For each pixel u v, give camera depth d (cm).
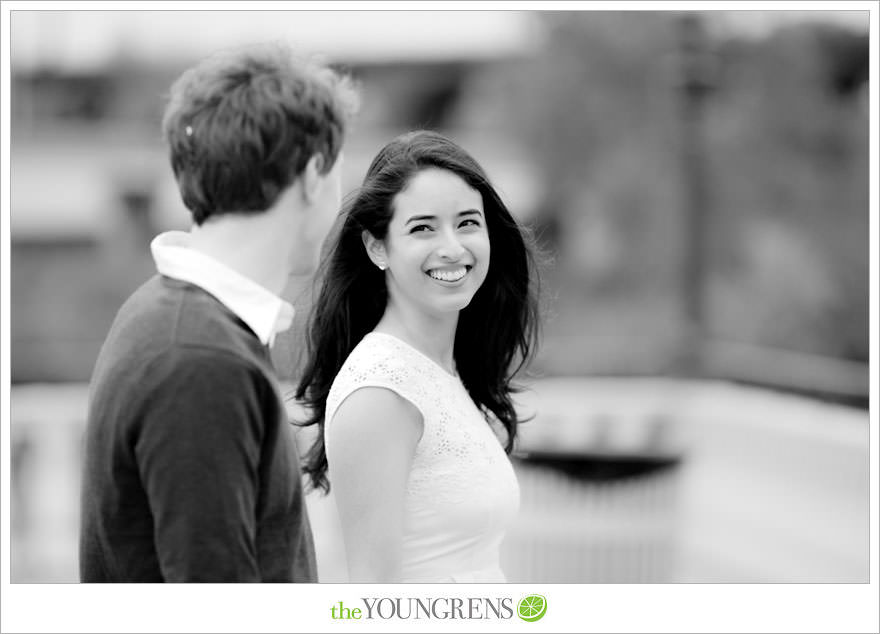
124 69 3056
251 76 287
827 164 2619
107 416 275
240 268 289
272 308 288
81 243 3050
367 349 373
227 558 265
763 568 869
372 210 377
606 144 2723
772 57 2598
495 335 434
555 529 823
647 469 820
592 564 823
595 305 2662
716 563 877
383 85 3033
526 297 426
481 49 2966
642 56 2669
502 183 2783
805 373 1048
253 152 282
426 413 368
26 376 2311
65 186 3042
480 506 373
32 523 1006
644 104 2672
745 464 1020
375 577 357
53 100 3100
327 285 404
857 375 1028
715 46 2536
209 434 267
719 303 2519
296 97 286
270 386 280
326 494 436
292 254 301
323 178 296
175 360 270
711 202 2514
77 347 2405
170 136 291
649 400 1005
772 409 1020
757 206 2586
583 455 820
